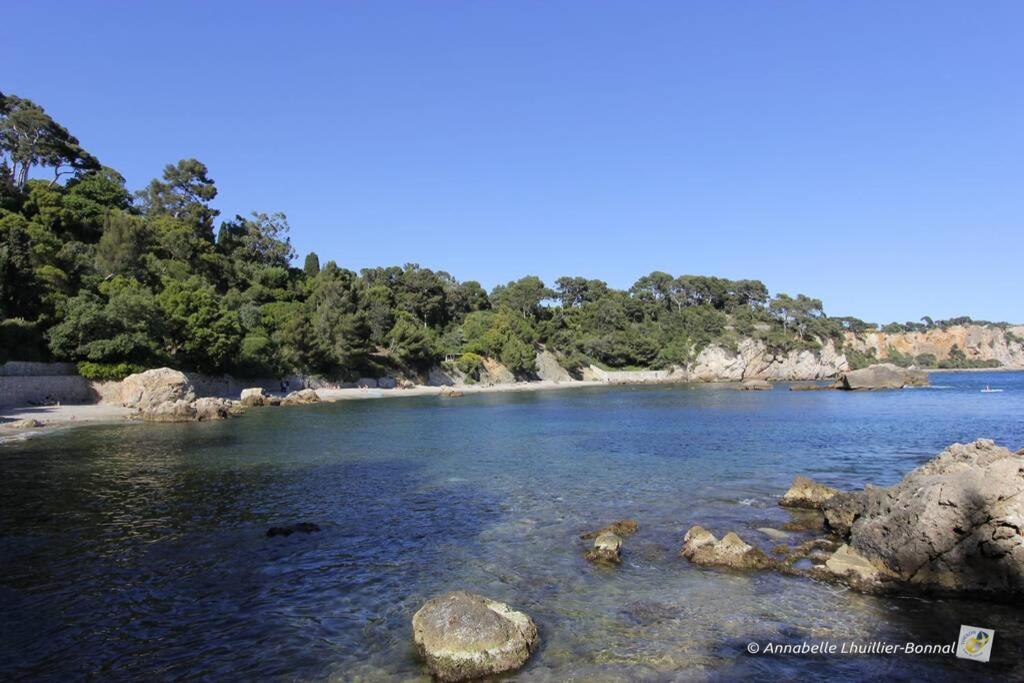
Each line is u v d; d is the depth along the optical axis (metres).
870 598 12.59
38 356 58.19
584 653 10.27
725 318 194.00
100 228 97.62
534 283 177.12
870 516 15.13
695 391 113.19
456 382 132.00
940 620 11.52
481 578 13.93
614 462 29.89
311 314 112.19
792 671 9.68
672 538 16.84
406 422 53.16
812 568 14.17
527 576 14.04
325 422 52.84
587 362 163.25
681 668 9.77
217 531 17.97
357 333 109.38
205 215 130.75
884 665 9.87
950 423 47.62
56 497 22.52
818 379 175.12
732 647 10.51
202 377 75.25
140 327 64.88
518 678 9.45
